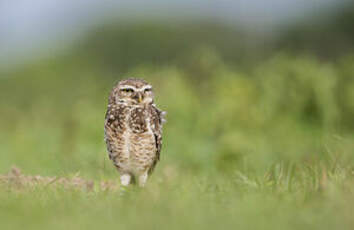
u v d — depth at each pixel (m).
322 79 21.34
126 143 12.55
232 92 21.69
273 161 13.44
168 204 9.09
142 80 12.97
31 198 9.93
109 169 13.83
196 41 46.78
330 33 43.25
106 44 47.00
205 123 20.81
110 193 10.58
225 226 8.02
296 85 21.56
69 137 22.05
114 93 12.90
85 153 17.69
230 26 46.94
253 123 20.66
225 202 9.45
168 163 17.16
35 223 8.35
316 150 13.69
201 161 17.56
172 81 22.45
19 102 35.78
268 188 10.65
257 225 8.03
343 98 21.05
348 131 20.38
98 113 22.78
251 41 45.09
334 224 8.02
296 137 19.70
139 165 12.70
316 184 10.23
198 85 23.52
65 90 35.88
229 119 20.72
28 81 37.94
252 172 12.72
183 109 21.28
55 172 13.55
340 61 22.84
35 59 43.47
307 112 21.27
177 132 20.47
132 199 9.84
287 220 8.23
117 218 8.48
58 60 42.66
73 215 8.70
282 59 22.77
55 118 26.69
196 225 8.05
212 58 24.23
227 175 14.36
